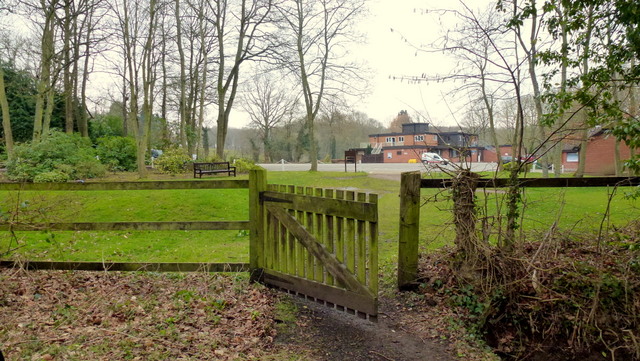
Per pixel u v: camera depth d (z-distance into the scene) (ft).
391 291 16.08
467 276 15.02
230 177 72.33
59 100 92.22
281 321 13.53
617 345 12.56
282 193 15.42
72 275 16.61
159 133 104.42
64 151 59.88
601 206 33.45
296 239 15.05
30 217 16.38
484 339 13.47
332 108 94.79
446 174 16.78
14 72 92.94
